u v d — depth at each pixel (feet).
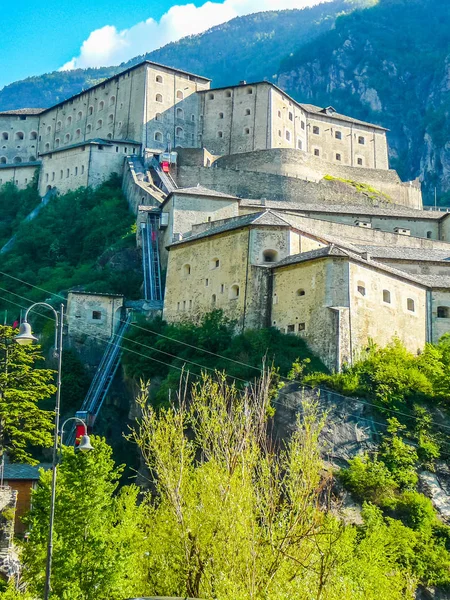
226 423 295.07
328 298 564.30
